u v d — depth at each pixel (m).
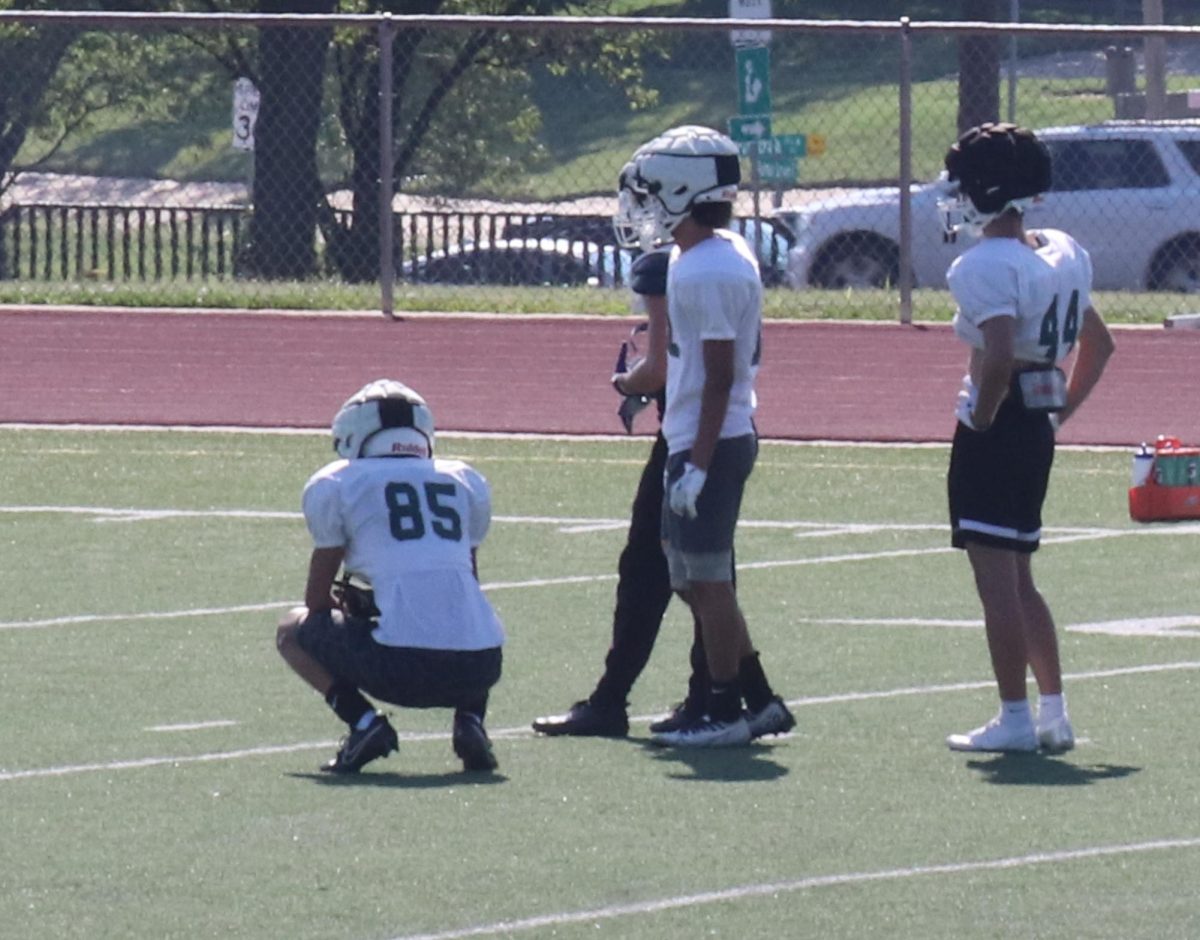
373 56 114.06
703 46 191.62
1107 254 106.94
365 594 31.56
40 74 133.50
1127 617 42.28
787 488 57.88
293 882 25.66
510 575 46.38
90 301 96.19
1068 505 55.19
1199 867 26.33
